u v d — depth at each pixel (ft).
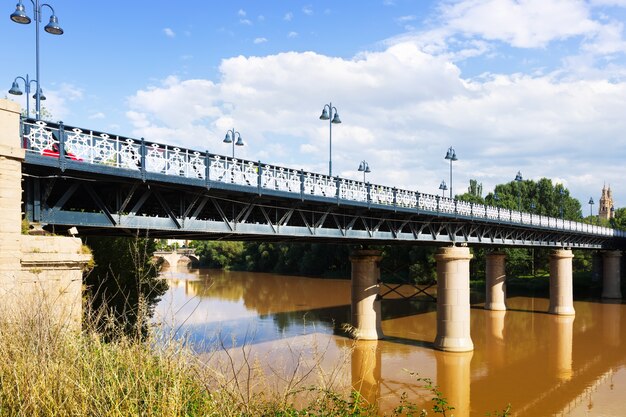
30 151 46.62
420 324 146.10
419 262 275.59
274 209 84.28
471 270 294.87
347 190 89.92
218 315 154.30
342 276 331.98
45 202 50.88
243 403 28.04
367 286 123.03
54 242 45.47
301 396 37.60
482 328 146.92
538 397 82.64
